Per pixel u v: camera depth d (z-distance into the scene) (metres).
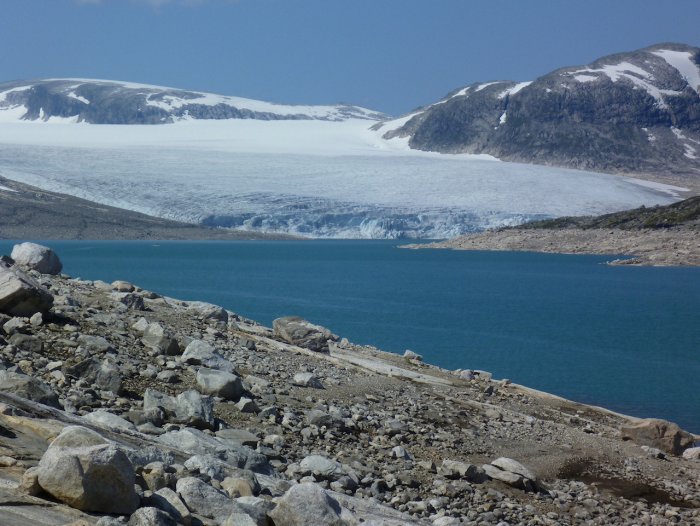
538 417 28.86
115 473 8.52
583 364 54.28
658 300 106.38
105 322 23.62
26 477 8.41
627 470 23.97
